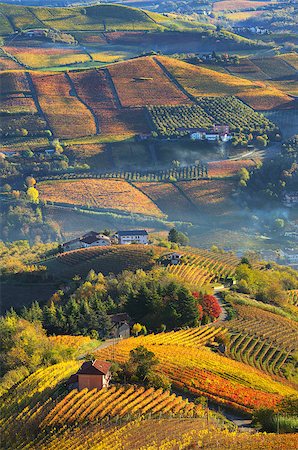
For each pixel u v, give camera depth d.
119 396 124.94
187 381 133.50
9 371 142.88
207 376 136.88
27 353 149.88
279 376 154.00
